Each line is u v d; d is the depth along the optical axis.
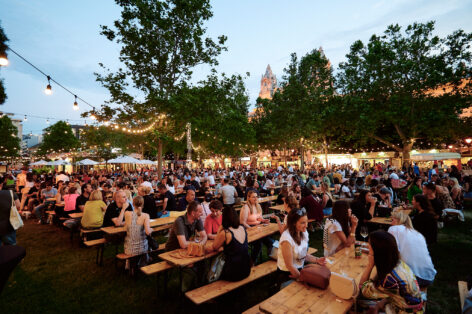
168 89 13.21
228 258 3.43
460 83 19.41
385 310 2.19
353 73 23.45
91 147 34.84
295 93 24.44
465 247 5.76
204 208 5.83
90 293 4.13
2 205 4.86
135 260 4.66
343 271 2.93
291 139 24.41
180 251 3.88
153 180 13.07
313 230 7.36
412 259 2.97
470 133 22.64
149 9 12.10
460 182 11.88
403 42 20.95
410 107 20.08
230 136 23.53
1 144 43.88
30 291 4.21
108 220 5.70
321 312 2.17
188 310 3.62
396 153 28.45
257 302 3.78
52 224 8.96
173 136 14.08
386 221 5.43
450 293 4.00
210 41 13.34
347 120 24.28
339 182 13.41
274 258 4.19
